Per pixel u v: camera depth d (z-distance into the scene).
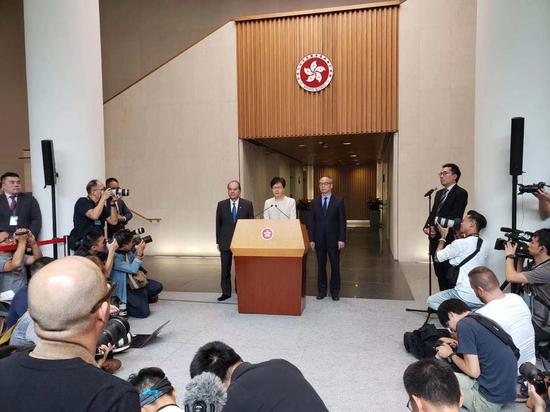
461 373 2.45
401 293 5.40
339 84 8.03
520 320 2.59
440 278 4.39
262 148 10.71
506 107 3.73
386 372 3.02
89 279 0.95
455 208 4.32
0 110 11.15
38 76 4.64
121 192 4.39
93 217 4.21
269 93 8.40
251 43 8.45
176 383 2.88
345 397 2.66
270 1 10.00
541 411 2.01
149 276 6.72
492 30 3.81
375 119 7.90
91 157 4.83
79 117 4.71
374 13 7.85
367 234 13.91
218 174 8.79
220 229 5.11
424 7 7.67
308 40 8.13
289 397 1.26
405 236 7.94
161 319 4.32
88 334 0.95
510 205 3.75
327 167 20.36
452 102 7.64
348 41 7.96
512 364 2.32
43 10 4.58
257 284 4.45
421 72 7.72
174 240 9.05
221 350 1.71
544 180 3.64
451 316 2.70
